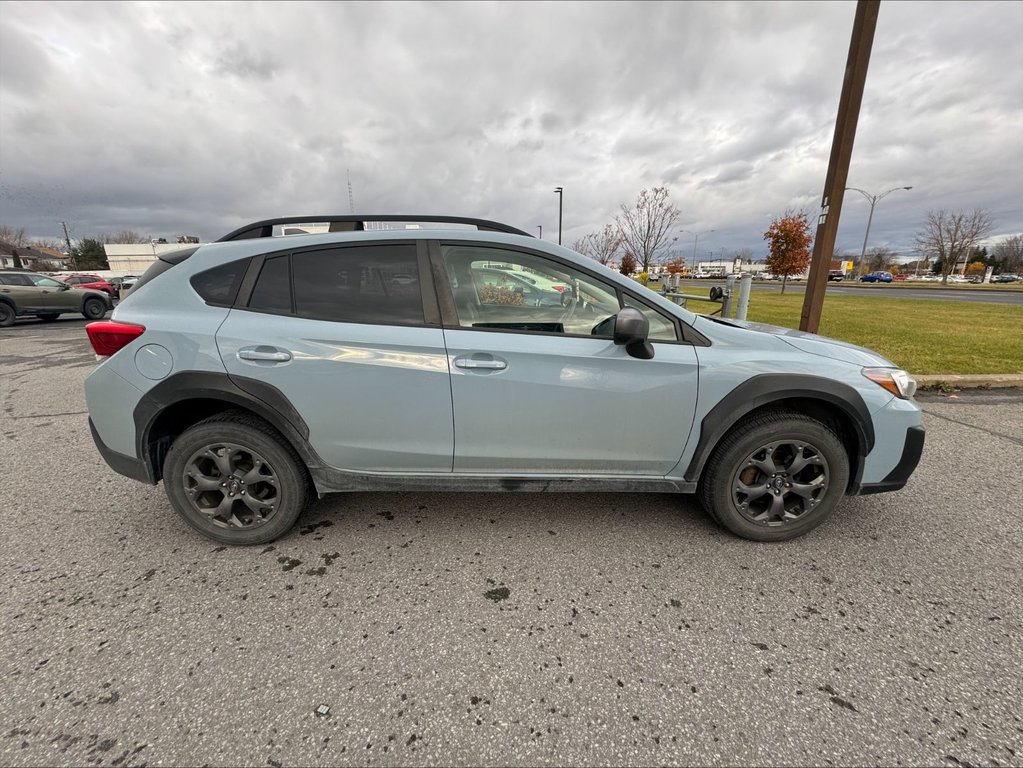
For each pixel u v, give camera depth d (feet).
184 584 7.73
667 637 6.66
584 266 8.24
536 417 8.12
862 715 5.49
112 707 5.56
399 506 10.18
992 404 17.39
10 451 13.33
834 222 17.84
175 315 8.05
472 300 8.20
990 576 7.95
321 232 8.47
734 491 8.61
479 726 5.39
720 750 5.12
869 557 8.45
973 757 5.01
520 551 8.63
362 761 5.01
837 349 8.71
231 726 5.36
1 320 47.50
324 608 7.20
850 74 16.60
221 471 8.39
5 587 7.63
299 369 7.85
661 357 8.02
